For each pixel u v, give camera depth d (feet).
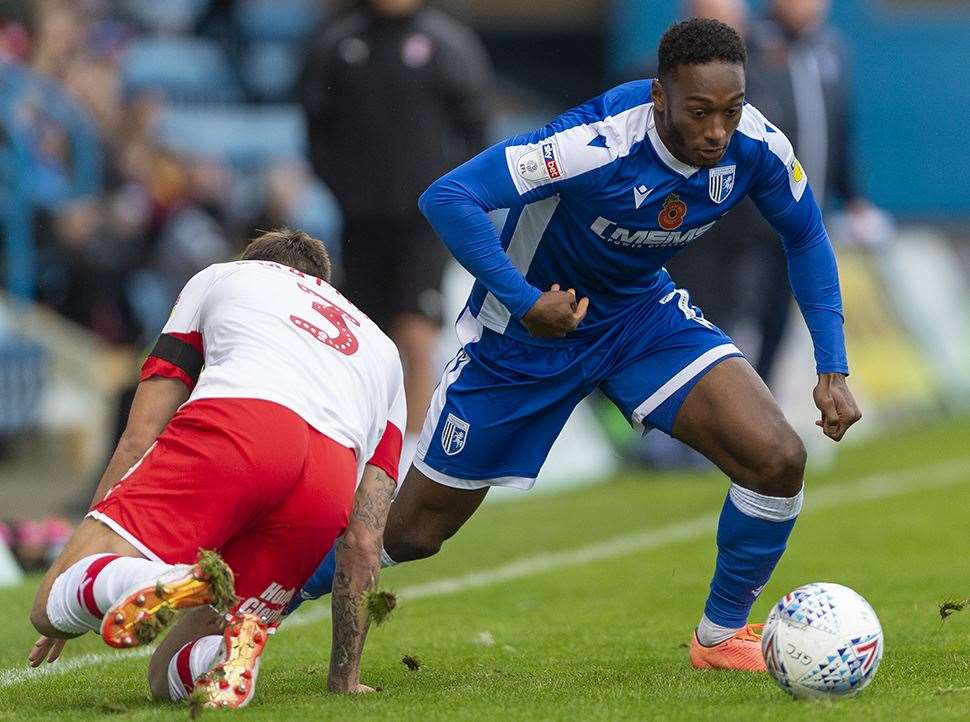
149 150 160.35
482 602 82.38
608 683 57.31
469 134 123.85
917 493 125.08
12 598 84.38
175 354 53.93
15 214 142.72
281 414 50.70
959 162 217.97
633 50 209.15
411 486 63.82
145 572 46.91
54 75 162.20
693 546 101.96
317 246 57.93
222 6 194.39
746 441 58.44
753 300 136.77
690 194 58.80
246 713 48.49
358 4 123.95
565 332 58.44
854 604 51.39
